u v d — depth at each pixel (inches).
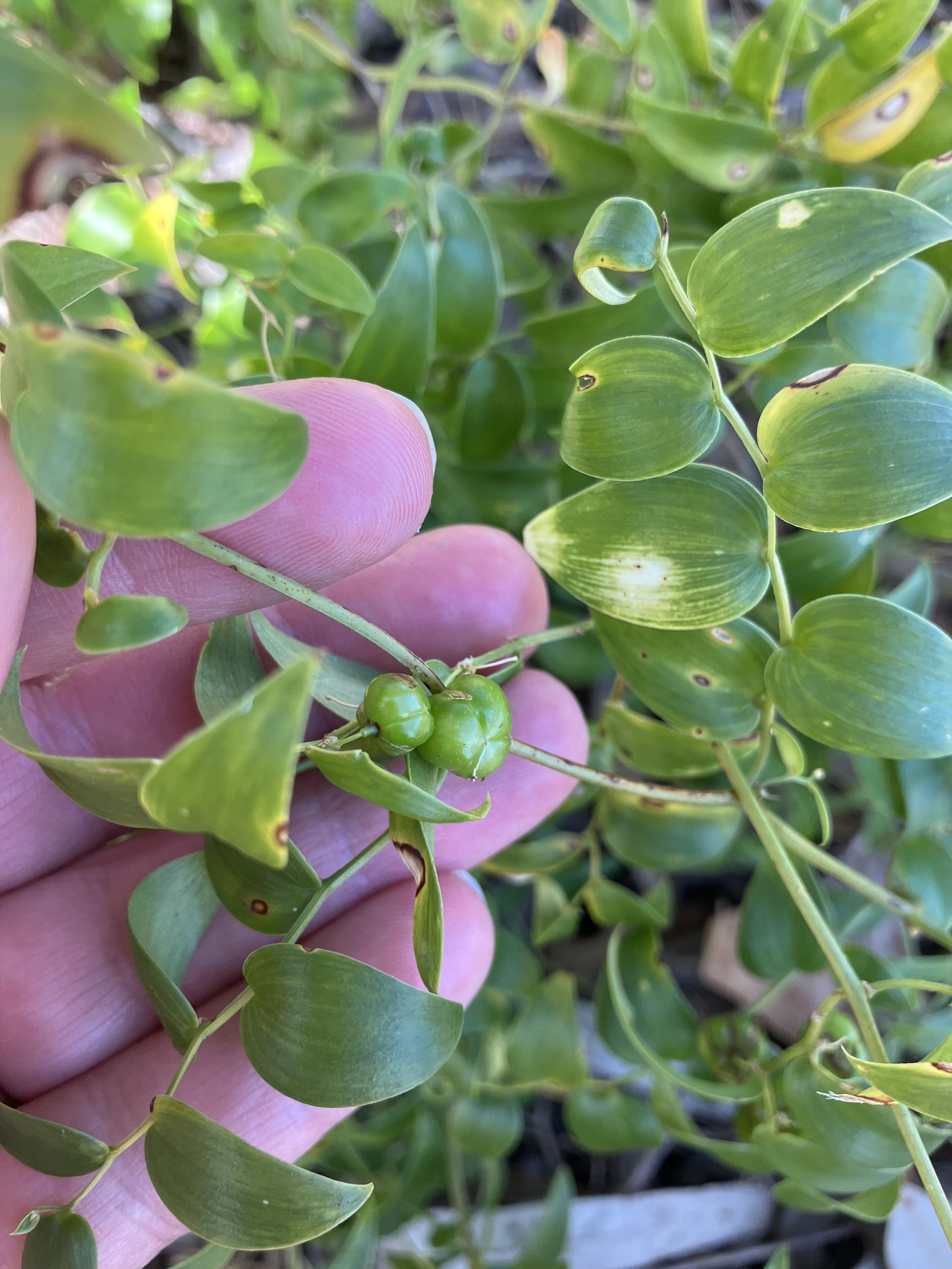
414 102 9.2
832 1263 7.2
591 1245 7.2
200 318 7.3
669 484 3.6
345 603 5.3
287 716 1.9
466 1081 6.1
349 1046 2.9
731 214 5.5
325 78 7.5
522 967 6.5
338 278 4.8
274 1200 2.9
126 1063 4.8
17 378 2.3
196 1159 3.0
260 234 4.7
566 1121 7.4
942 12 7.4
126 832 5.3
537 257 7.6
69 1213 3.3
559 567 3.7
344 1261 5.3
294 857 3.3
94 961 4.9
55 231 5.7
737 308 3.0
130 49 7.7
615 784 4.1
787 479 3.2
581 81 6.2
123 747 5.2
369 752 3.2
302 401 4.0
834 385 3.1
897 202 2.9
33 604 3.9
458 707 3.2
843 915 6.0
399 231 6.3
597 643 6.5
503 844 5.2
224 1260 4.0
